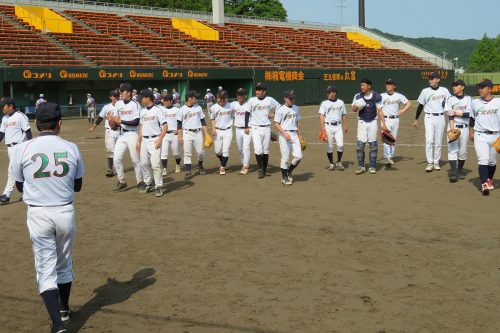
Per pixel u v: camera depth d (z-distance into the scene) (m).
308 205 9.69
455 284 5.83
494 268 6.29
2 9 39.75
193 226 8.45
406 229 8.00
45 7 43.03
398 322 4.93
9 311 5.45
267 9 80.75
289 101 11.31
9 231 8.42
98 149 19.08
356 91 50.81
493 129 9.89
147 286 6.00
